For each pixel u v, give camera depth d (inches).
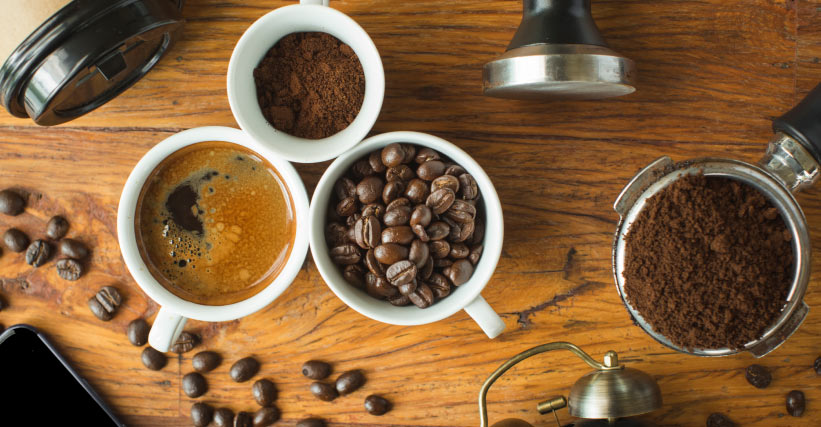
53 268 18.8
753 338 17.6
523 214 18.5
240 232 18.2
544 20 17.1
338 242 17.5
